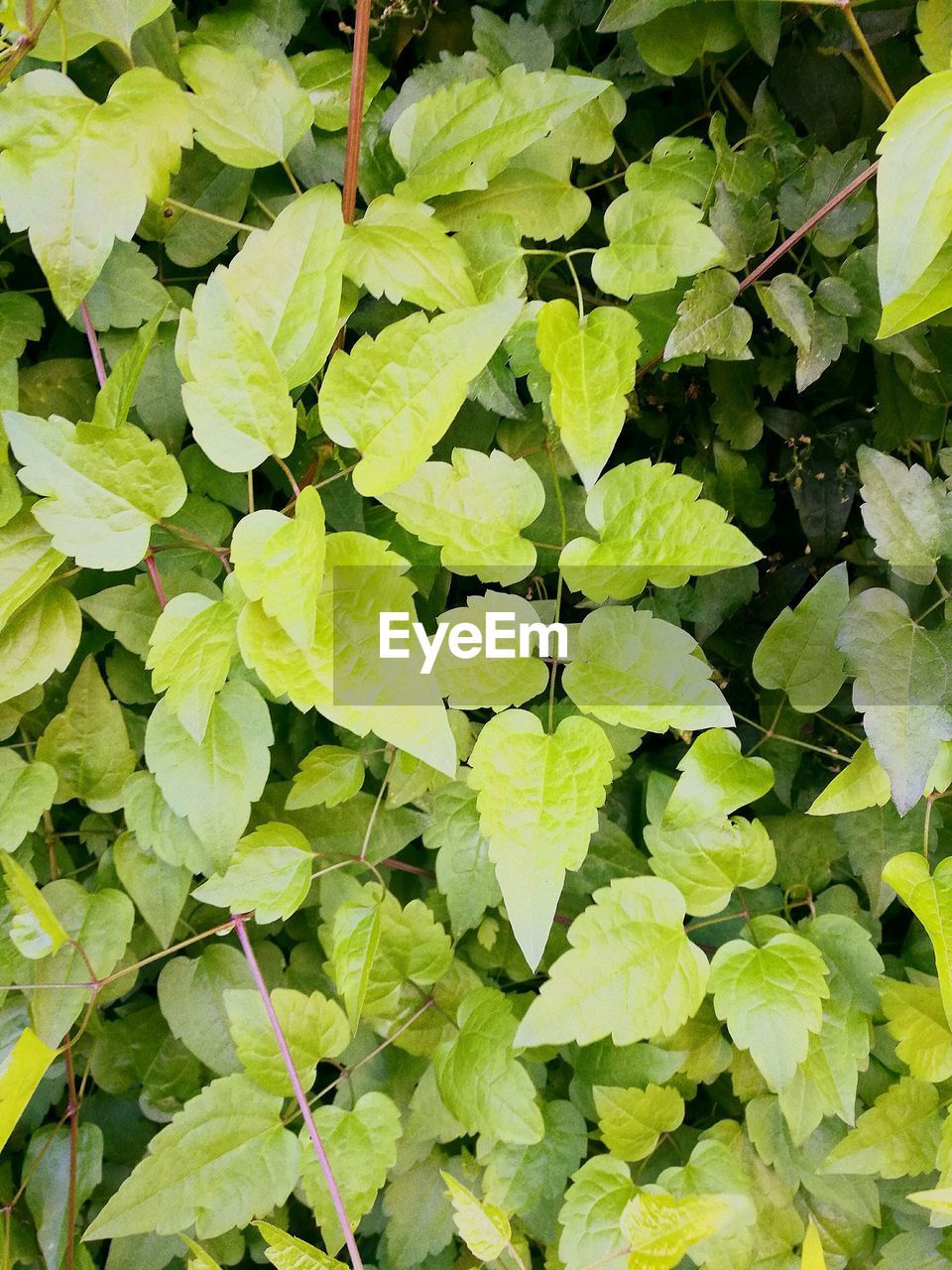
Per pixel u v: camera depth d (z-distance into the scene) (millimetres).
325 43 349
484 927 369
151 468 293
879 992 345
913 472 333
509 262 321
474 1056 342
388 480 281
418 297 302
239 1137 329
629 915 323
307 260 286
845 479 381
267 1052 331
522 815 291
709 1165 348
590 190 365
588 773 296
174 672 286
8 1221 358
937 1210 310
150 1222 316
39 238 275
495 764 297
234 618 290
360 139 322
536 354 322
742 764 338
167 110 285
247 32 329
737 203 333
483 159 317
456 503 303
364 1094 342
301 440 339
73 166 277
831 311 340
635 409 376
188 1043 350
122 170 280
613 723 326
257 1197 326
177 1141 324
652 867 342
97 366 313
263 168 334
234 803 298
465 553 302
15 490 302
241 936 329
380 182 334
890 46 353
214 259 342
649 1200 308
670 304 338
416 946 349
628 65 346
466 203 332
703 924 336
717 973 333
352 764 345
